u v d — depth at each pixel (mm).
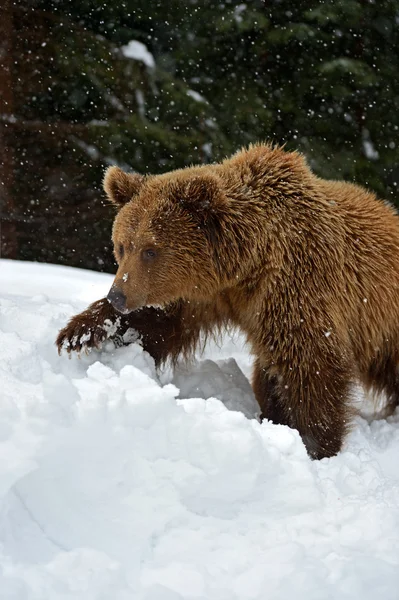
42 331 7258
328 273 7137
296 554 4609
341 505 5301
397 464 6867
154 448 5336
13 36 18109
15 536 4418
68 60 18688
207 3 19500
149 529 4727
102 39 18953
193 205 7000
